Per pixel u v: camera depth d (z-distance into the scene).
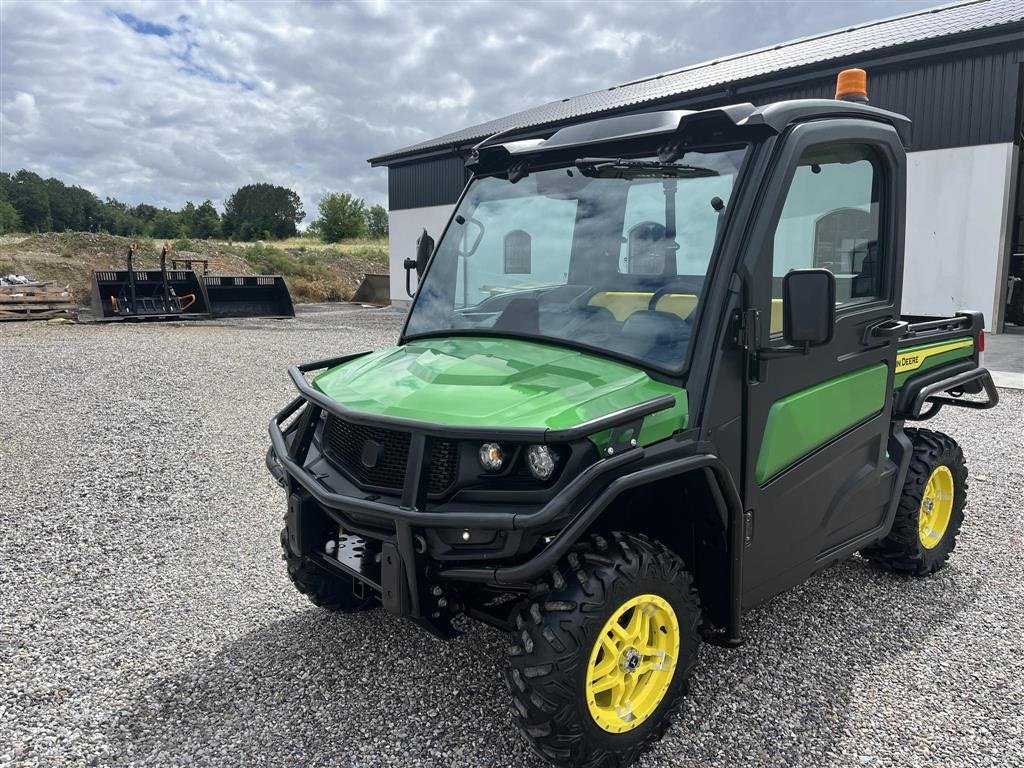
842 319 3.31
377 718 2.95
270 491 5.60
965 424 7.96
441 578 2.57
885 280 3.62
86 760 2.68
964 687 3.19
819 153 3.09
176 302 18.97
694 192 2.91
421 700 3.07
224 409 8.34
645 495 2.91
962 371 4.52
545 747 2.49
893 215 3.59
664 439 2.63
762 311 2.83
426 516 2.43
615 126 3.20
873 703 3.08
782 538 3.16
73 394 9.05
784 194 2.86
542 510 2.34
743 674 3.29
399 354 3.27
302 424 3.13
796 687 3.19
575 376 2.72
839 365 3.34
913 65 13.84
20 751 2.72
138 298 18.73
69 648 3.43
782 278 2.97
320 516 3.07
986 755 2.75
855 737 2.86
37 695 3.06
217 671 3.26
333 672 3.26
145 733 2.84
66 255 26.86
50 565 4.30
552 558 2.32
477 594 2.88
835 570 4.45
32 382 9.76
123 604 3.86
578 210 3.23
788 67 14.64
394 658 3.38
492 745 2.79
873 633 3.66
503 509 2.45
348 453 2.88
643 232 3.01
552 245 3.28
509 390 2.64
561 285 3.22
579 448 2.45
